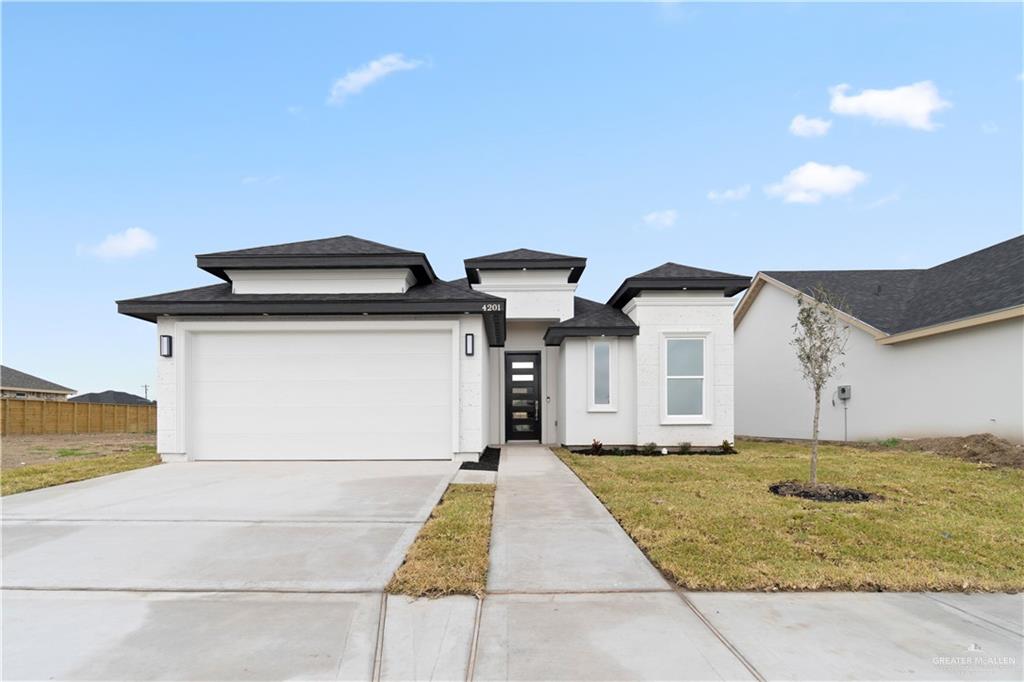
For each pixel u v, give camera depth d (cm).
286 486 782
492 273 1469
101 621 350
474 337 1056
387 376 1059
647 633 337
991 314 1130
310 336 1061
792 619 358
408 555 465
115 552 480
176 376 1037
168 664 299
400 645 323
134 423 3017
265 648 317
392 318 1056
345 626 345
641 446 1320
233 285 1114
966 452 1112
